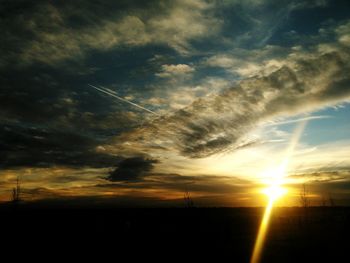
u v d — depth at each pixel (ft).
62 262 93.04
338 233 144.97
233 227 203.62
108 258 100.63
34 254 106.63
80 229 188.24
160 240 145.18
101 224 214.28
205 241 140.05
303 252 103.45
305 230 170.09
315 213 297.53
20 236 157.48
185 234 169.89
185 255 105.60
